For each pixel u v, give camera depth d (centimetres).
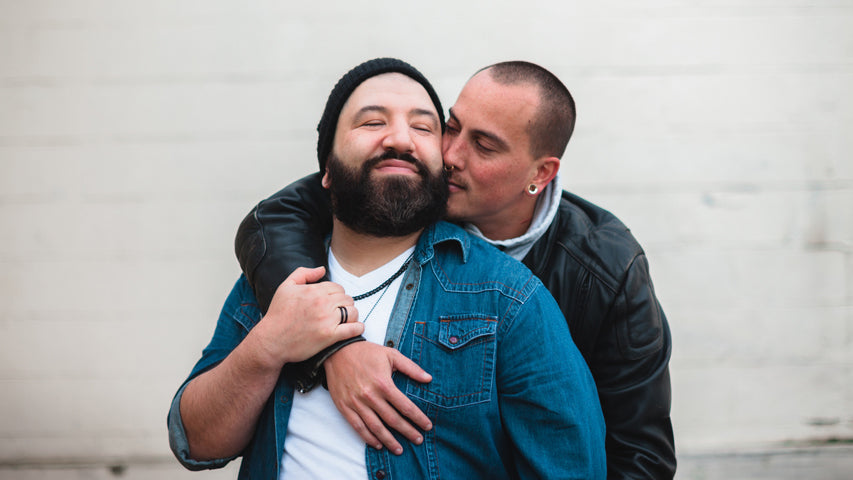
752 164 244
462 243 129
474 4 244
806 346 247
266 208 142
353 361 117
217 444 126
